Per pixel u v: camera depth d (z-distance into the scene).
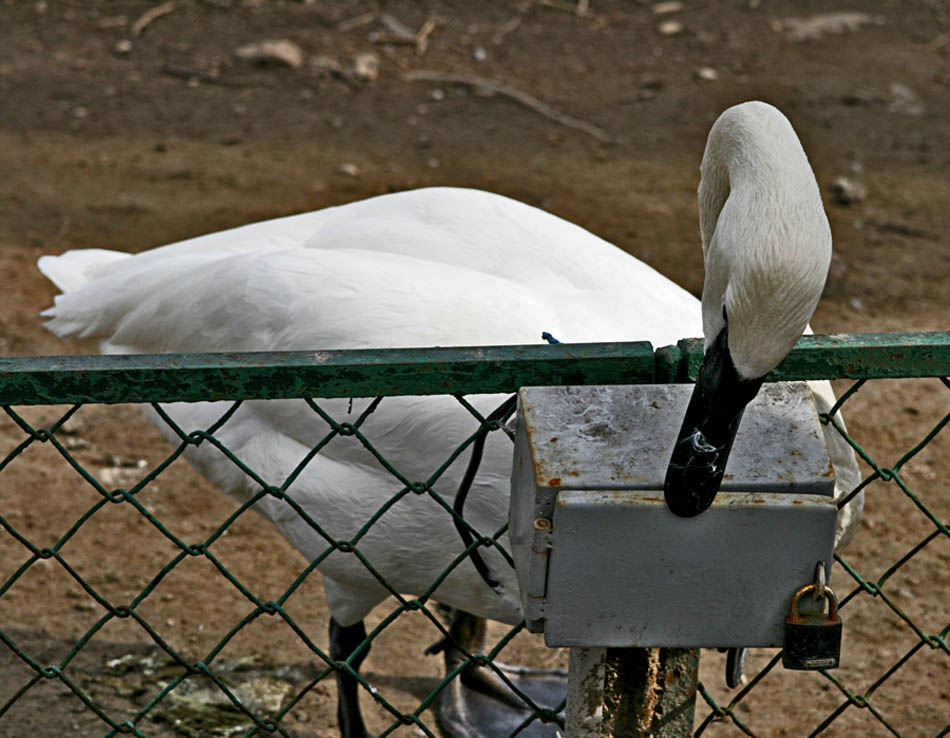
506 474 5.76
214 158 14.56
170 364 3.52
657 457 3.35
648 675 3.74
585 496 3.25
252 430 6.83
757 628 3.41
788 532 3.29
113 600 7.96
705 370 3.64
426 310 6.34
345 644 6.99
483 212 7.12
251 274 6.84
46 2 18.44
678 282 12.05
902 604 7.93
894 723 6.90
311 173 14.19
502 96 16.25
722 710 3.94
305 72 16.70
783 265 3.69
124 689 7.27
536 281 6.73
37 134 15.04
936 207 13.70
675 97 16.28
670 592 3.36
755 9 18.88
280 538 8.77
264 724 4.07
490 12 18.61
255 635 7.80
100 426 9.85
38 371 3.47
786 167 4.10
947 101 16.23
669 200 13.71
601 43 17.78
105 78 16.47
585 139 15.23
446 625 8.07
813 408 3.60
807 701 7.13
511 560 3.92
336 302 6.49
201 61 16.95
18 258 12.20
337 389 3.59
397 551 6.17
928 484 9.18
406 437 5.98
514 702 7.58
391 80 16.61
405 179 14.06
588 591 3.35
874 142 15.19
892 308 11.67
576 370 3.69
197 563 8.41
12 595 7.96
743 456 3.39
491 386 3.67
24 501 8.86
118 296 7.61
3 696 7.11
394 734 7.23
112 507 8.92
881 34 18.19
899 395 10.30
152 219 13.10
